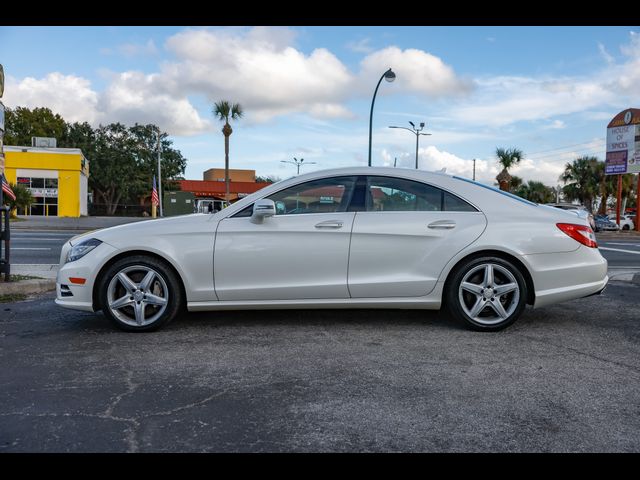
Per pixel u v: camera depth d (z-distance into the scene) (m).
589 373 3.75
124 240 4.75
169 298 4.78
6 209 6.92
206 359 4.04
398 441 2.73
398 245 4.84
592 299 6.53
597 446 2.69
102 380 3.59
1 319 5.35
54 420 2.95
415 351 4.24
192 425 2.90
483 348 4.33
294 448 2.65
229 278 4.80
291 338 4.60
